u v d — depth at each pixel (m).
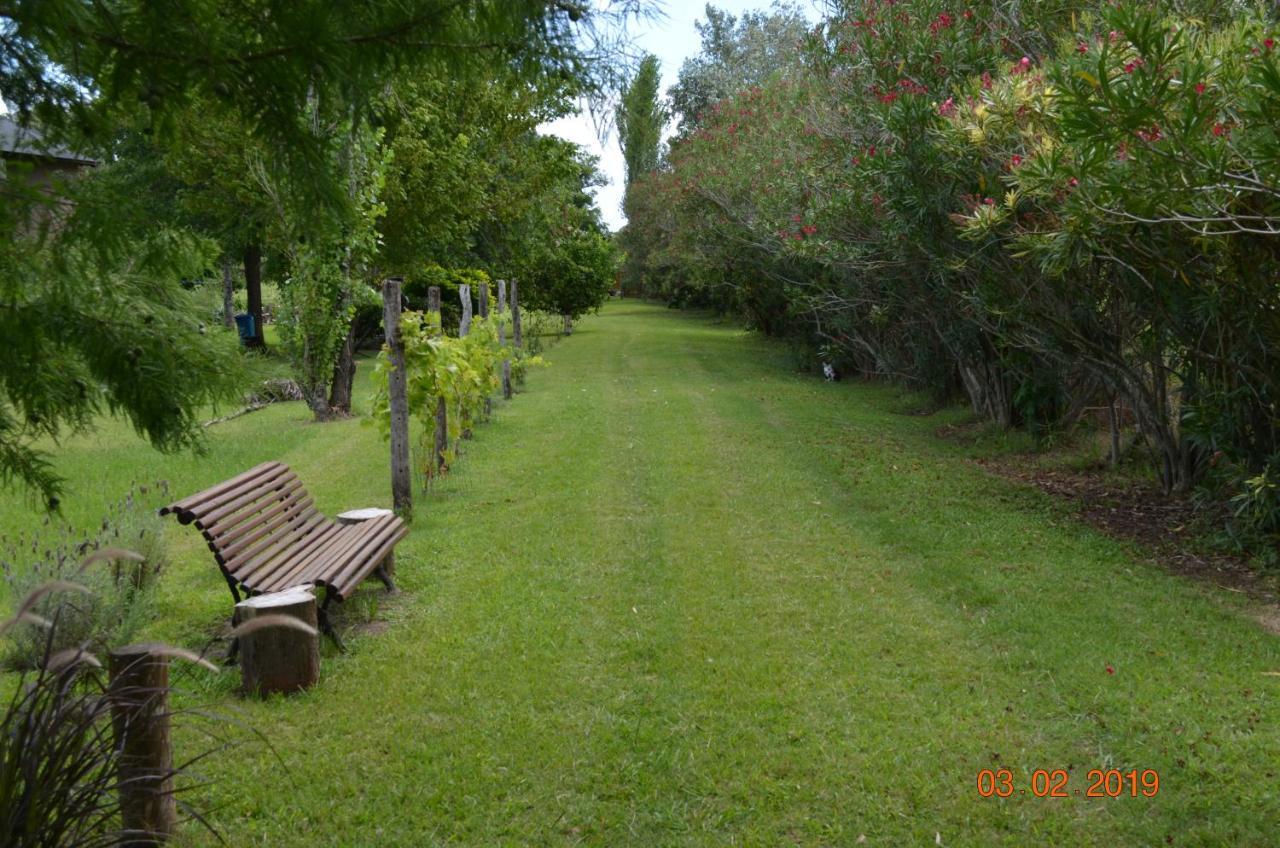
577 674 4.88
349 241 14.73
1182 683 4.71
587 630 5.48
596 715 4.41
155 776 2.83
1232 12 7.46
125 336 2.69
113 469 10.18
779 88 18.61
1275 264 6.23
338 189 2.83
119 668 3.04
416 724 4.34
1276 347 6.54
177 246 2.79
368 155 14.61
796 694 4.62
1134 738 4.16
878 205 10.76
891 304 14.25
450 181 18.41
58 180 2.45
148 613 5.45
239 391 3.01
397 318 8.05
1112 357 8.49
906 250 10.80
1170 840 3.43
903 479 9.77
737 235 19.16
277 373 3.21
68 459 10.66
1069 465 10.34
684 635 5.40
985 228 7.50
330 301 14.85
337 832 3.52
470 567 6.76
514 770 3.94
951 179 8.95
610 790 3.79
